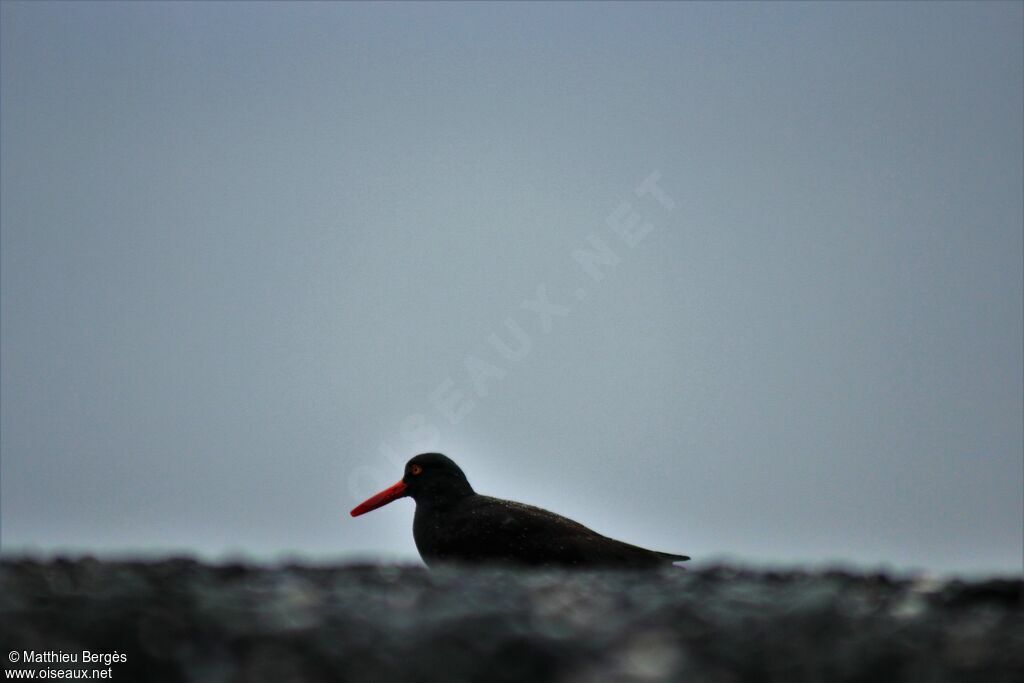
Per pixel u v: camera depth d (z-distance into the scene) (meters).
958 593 15.45
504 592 14.74
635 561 21.91
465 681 11.66
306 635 12.59
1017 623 13.84
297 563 17.72
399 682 11.64
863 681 11.97
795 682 11.87
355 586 15.25
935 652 12.64
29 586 14.77
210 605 13.48
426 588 15.04
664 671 11.81
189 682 11.86
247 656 12.23
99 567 16.38
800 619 13.42
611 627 13.08
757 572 17.16
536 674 11.89
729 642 12.67
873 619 13.76
